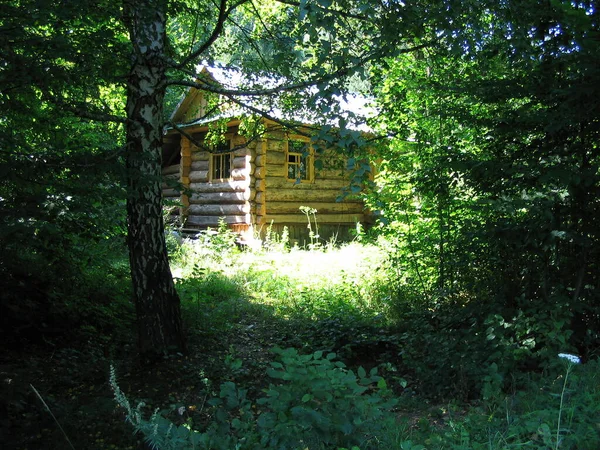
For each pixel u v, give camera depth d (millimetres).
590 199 5633
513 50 5824
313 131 5184
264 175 15312
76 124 8352
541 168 5418
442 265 8125
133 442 4617
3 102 5586
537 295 6367
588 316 5934
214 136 9477
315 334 8000
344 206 17109
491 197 6117
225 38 9047
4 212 4781
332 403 3172
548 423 3363
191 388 6078
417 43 6836
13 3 5129
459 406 5059
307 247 16328
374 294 9484
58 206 5066
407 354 6602
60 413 4938
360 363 7371
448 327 6746
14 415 4773
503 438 3385
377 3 4797
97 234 6094
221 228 14148
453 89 6363
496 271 6980
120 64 6297
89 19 5547
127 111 6430
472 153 6918
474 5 5273
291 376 3123
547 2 5145
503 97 5988
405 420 4227
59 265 7418
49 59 5027
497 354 5266
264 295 10164
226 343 7707
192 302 9078
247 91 6430
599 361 4645
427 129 7887
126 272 9133
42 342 6891
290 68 6863
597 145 5617
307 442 3082
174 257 12312
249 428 3312
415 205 8344
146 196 6516
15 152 4879
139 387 6027
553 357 4988
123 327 7801
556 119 5340
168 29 9188
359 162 4434
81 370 6191
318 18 4414
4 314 6781
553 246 5523
